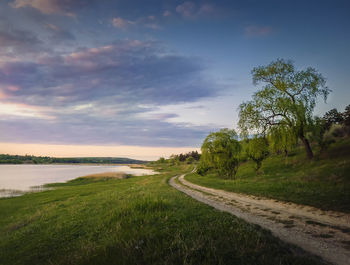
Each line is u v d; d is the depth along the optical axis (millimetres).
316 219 7922
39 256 6418
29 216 15273
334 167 19125
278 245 5133
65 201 21938
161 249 4984
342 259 4625
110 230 7199
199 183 27672
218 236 5656
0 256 7066
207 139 35250
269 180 21344
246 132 28609
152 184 32000
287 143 26234
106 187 35781
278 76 26578
